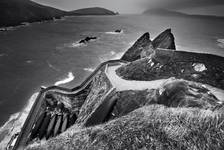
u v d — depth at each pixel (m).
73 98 27.98
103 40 104.56
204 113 6.86
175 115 7.40
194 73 19.08
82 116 22.77
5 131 25.27
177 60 21.59
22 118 28.44
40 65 54.56
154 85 19.11
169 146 6.07
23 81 42.53
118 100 16.94
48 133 23.30
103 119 15.82
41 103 26.97
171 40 43.50
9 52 65.88
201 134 6.05
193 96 10.71
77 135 9.00
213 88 16.59
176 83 12.16
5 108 31.02
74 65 56.97
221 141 5.60
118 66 31.19
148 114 8.24
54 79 45.16
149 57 25.00
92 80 29.97
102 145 7.41
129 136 7.15
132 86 19.50
